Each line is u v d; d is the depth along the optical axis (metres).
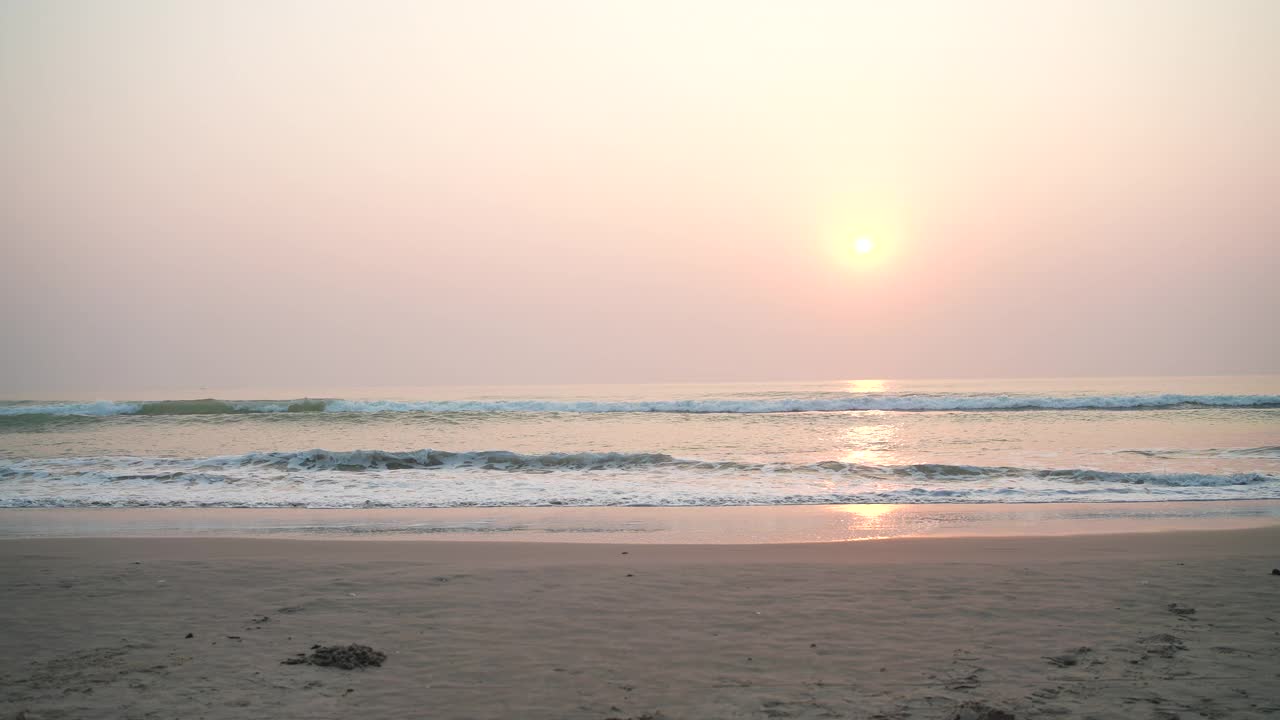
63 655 6.74
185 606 8.34
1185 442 28.30
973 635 7.21
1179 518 15.13
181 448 28.58
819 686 5.95
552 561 10.84
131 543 12.55
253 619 7.85
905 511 16.12
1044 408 41.72
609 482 20.02
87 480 20.47
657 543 12.71
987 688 5.87
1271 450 25.80
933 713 5.40
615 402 42.31
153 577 9.71
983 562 10.56
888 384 100.62
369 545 12.27
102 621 7.79
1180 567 10.09
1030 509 16.28
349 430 34.22
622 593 8.83
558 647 6.94
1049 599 8.48
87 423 37.16
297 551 11.76
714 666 6.43
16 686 6.00
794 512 16.11
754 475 21.02
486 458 22.97
